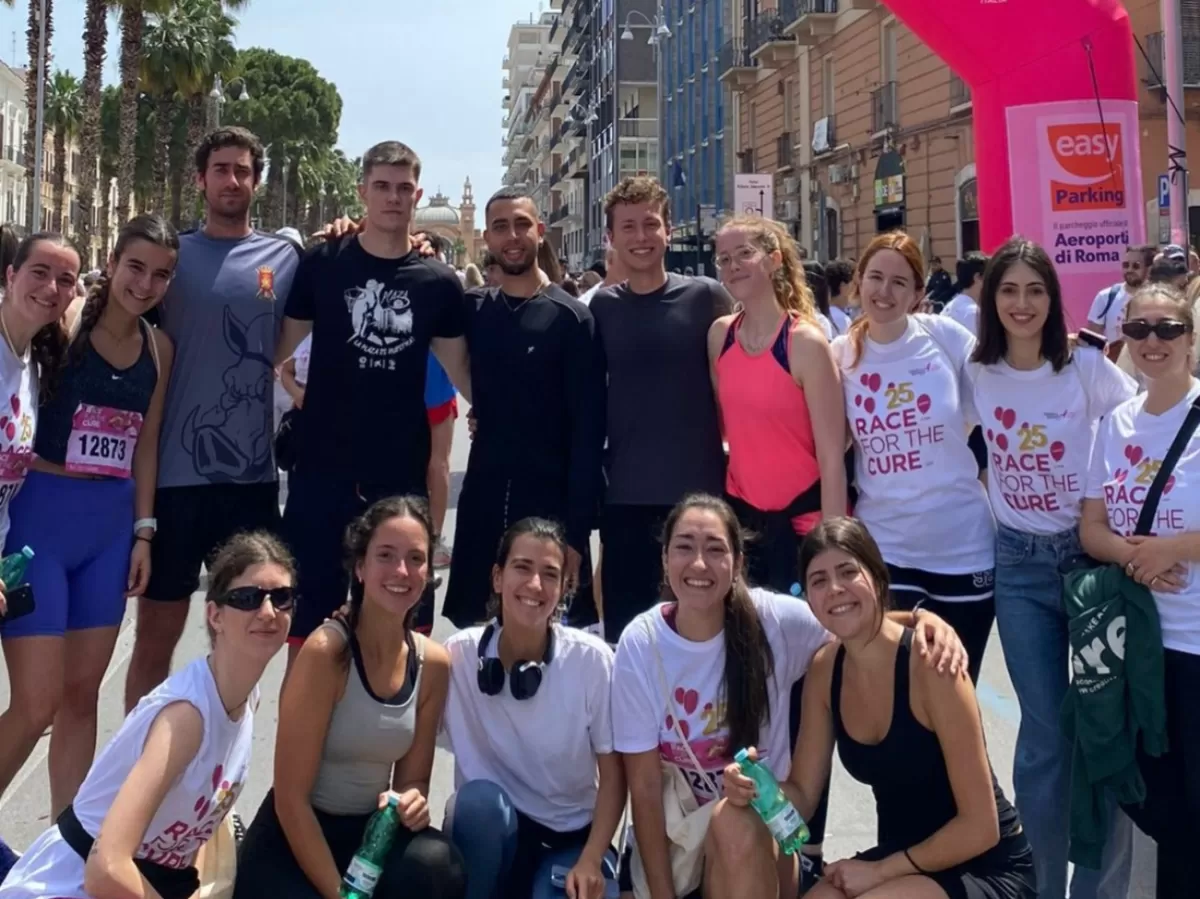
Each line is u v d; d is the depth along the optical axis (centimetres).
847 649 350
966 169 2042
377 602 360
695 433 464
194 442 463
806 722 366
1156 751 351
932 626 348
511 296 476
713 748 372
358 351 458
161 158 3694
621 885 384
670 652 374
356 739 365
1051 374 394
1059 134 819
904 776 345
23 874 316
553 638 386
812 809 363
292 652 462
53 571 414
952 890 331
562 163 8481
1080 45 812
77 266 398
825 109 2720
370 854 346
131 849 300
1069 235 825
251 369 471
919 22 856
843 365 429
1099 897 386
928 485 410
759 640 372
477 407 476
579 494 457
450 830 374
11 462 394
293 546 460
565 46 7788
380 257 464
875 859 349
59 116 4494
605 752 383
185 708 319
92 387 420
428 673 383
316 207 6625
